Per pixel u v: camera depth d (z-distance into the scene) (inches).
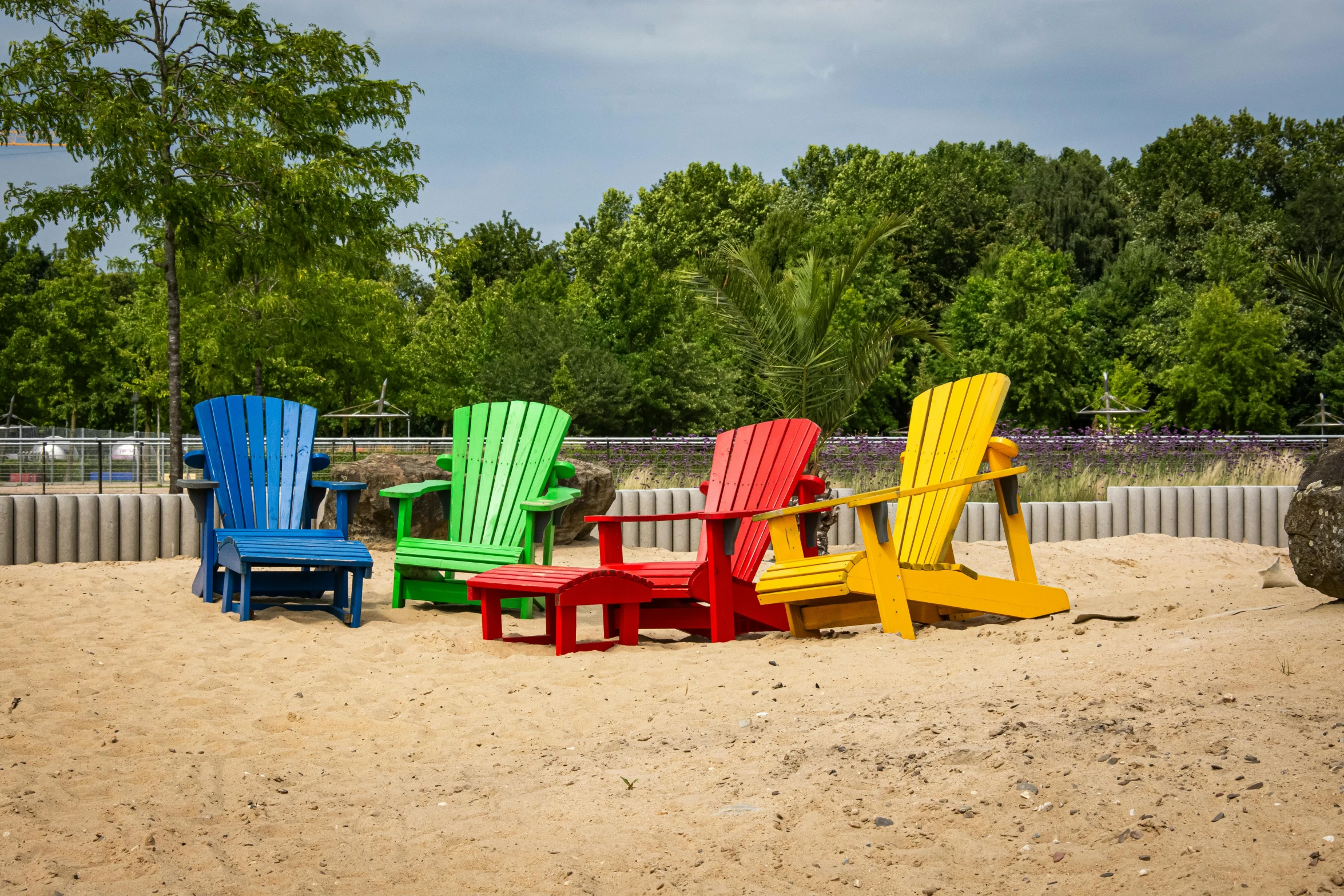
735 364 1144.2
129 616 218.7
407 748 136.6
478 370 1081.4
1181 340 1364.4
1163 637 160.2
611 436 1004.6
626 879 90.7
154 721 146.6
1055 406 1374.3
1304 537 163.6
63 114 369.7
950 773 105.6
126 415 1428.4
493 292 1249.4
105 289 1227.2
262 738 140.6
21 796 113.7
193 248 398.3
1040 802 96.0
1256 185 1836.9
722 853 94.0
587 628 240.5
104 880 92.4
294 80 417.7
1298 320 1429.6
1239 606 187.0
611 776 118.8
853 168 1786.4
